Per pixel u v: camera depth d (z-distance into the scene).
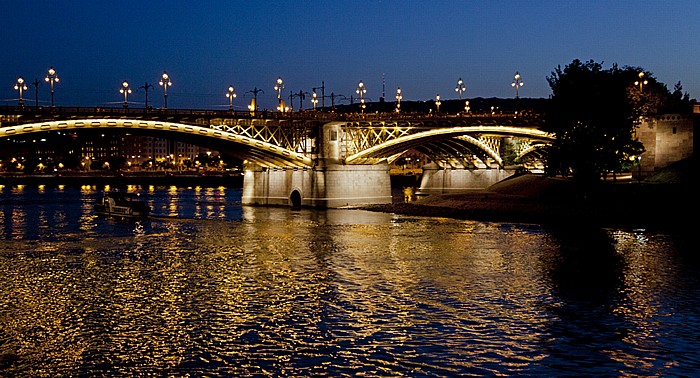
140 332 36.81
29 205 139.88
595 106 105.75
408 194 193.75
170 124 115.62
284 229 88.38
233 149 131.88
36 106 104.88
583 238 75.12
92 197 178.00
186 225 93.94
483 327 37.28
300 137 134.50
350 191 136.38
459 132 146.50
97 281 50.72
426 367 31.09
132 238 77.69
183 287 48.41
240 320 39.16
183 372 30.88
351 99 147.75
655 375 29.81
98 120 109.38
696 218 86.88
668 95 153.12
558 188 113.44
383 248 68.81
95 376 30.45
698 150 108.69
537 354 32.62
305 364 31.70
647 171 120.06
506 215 101.94
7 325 38.25
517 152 181.75
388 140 141.12
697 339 34.81
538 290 46.62
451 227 89.44
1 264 58.47
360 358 32.44
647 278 50.72
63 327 37.84
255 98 135.00
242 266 57.59
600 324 37.72
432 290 46.97
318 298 44.66
